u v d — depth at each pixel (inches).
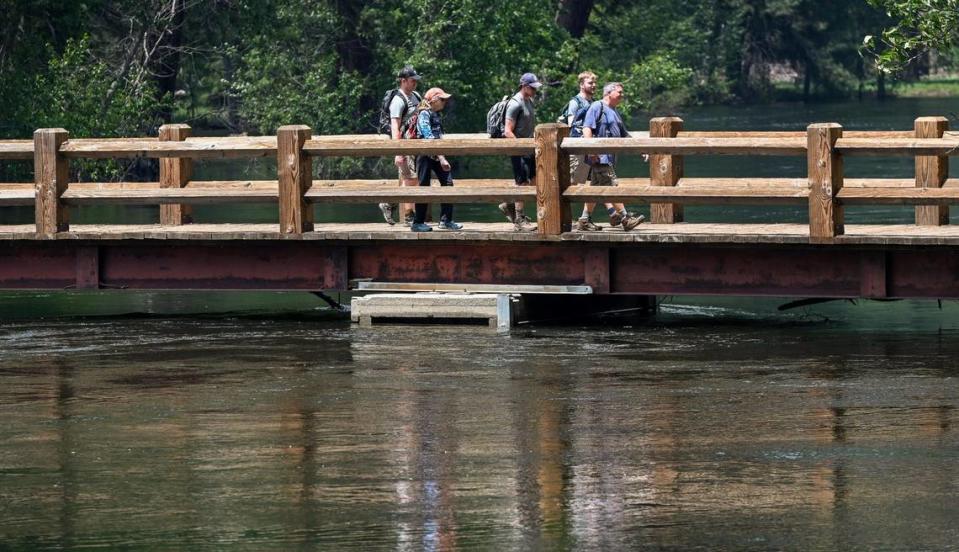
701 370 1295.5
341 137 1648.6
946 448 1024.9
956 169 3919.8
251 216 2827.3
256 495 937.5
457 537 854.5
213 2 3927.2
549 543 843.4
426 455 1021.8
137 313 1706.4
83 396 1221.1
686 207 2928.2
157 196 1594.5
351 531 866.8
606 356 1368.1
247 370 1320.1
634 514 892.0
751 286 1476.4
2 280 1642.5
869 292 1437.0
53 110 3385.8
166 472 990.4
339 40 4050.2
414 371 1304.1
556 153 1494.8
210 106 4697.3
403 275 1571.1
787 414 1126.4
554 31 4067.4
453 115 3863.2
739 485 946.7
